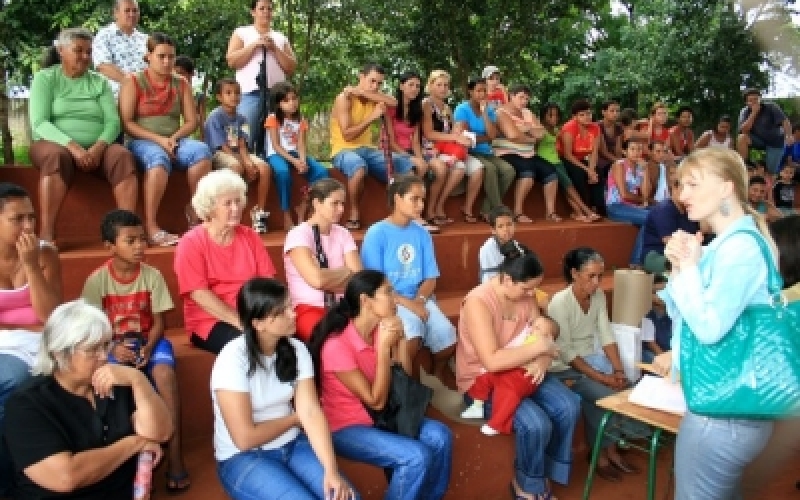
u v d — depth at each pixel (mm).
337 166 5488
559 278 5941
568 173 6711
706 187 2225
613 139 7285
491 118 6410
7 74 7516
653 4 11055
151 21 8297
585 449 4156
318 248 3727
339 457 3166
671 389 3061
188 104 4785
